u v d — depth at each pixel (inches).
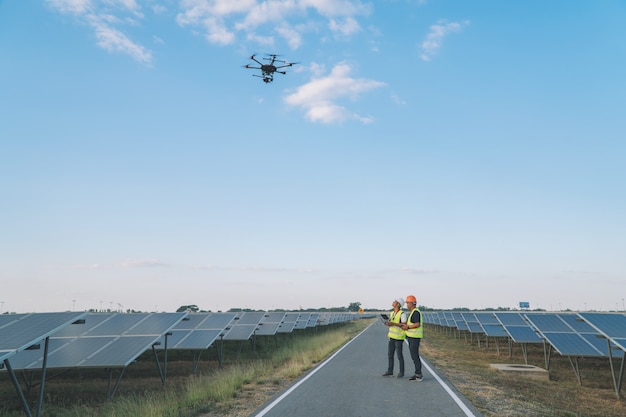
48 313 438.6
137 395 522.6
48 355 514.6
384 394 428.8
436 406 374.0
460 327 1465.3
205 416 359.6
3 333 389.1
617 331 579.5
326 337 1390.3
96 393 576.7
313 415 340.8
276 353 975.0
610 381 695.7
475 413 349.1
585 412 414.0
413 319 532.7
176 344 749.9
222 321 861.8
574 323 788.0
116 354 514.6
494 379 573.9
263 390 479.5
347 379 530.3
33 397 562.9
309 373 588.4
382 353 896.3
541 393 502.6
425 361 754.8
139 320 639.1
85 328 609.9
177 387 588.7
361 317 5802.2
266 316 1291.8
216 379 554.3
